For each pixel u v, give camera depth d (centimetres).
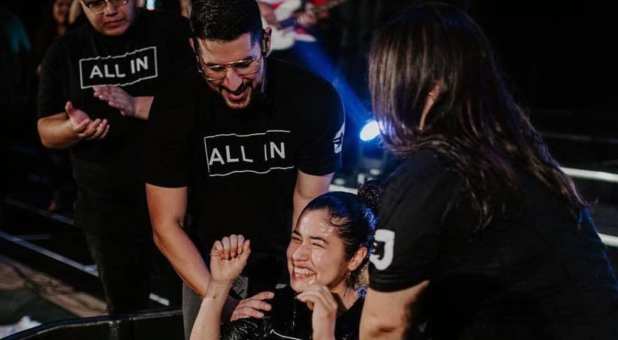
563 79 707
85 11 316
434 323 184
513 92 192
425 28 178
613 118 620
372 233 226
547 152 187
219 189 259
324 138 258
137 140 325
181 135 248
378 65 183
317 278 224
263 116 251
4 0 902
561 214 178
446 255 175
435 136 176
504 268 173
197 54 235
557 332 174
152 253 350
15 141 777
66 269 557
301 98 253
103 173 328
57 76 327
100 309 485
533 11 713
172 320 304
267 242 266
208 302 232
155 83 325
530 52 719
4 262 575
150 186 254
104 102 324
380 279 175
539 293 174
